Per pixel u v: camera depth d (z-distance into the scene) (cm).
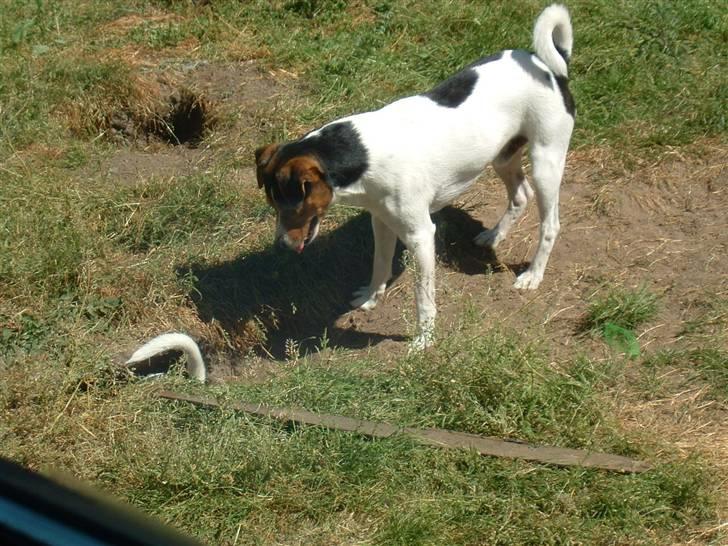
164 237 759
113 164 838
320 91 907
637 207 790
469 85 667
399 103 659
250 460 536
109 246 736
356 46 954
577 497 525
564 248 756
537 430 571
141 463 536
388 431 565
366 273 753
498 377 586
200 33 977
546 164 689
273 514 518
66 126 872
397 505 520
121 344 668
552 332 675
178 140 886
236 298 720
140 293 704
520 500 524
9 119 850
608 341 652
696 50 935
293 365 661
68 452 552
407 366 607
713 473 540
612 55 923
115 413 578
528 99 675
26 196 761
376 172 633
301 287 734
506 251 762
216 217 773
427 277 659
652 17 952
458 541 504
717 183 804
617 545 502
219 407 580
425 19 976
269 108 884
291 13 998
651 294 694
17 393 588
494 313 694
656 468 537
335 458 544
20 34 952
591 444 559
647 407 596
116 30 988
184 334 637
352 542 503
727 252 732
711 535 506
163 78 916
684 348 646
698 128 848
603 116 866
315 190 613
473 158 664
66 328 657
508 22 960
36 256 699
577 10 976
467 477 540
